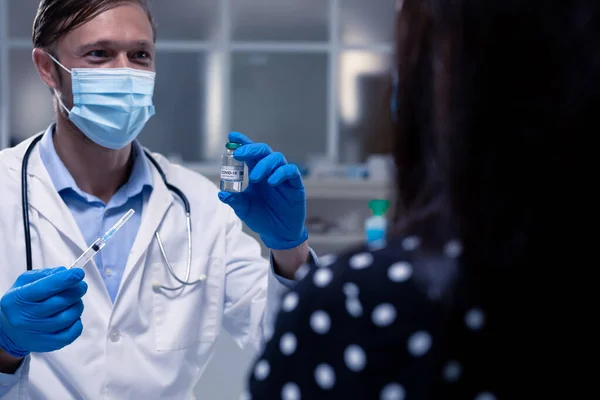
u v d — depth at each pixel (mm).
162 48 3842
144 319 1302
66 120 1348
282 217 1194
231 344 1827
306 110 3900
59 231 1292
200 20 3850
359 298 506
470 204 472
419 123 520
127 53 1334
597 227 449
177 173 1516
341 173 3543
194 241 1405
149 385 1262
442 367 479
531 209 457
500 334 472
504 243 465
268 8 3857
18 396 1089
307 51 3871
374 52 3873
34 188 1318
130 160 1470
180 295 1344
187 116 3887
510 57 452
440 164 494
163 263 1357
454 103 476
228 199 1190
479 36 462
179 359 1312
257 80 3893
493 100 459
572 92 440
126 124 1327
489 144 463
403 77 529
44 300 1042
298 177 1171
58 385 1215
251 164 1217
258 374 540
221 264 1404
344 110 3900
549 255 458
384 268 513
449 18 481
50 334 1054
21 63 3764
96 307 1263
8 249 1256
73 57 1307
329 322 512
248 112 3906
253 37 3883
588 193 446
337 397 499
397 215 546
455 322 480
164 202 1401
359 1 3848
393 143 543
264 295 1354
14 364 1094
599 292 458
